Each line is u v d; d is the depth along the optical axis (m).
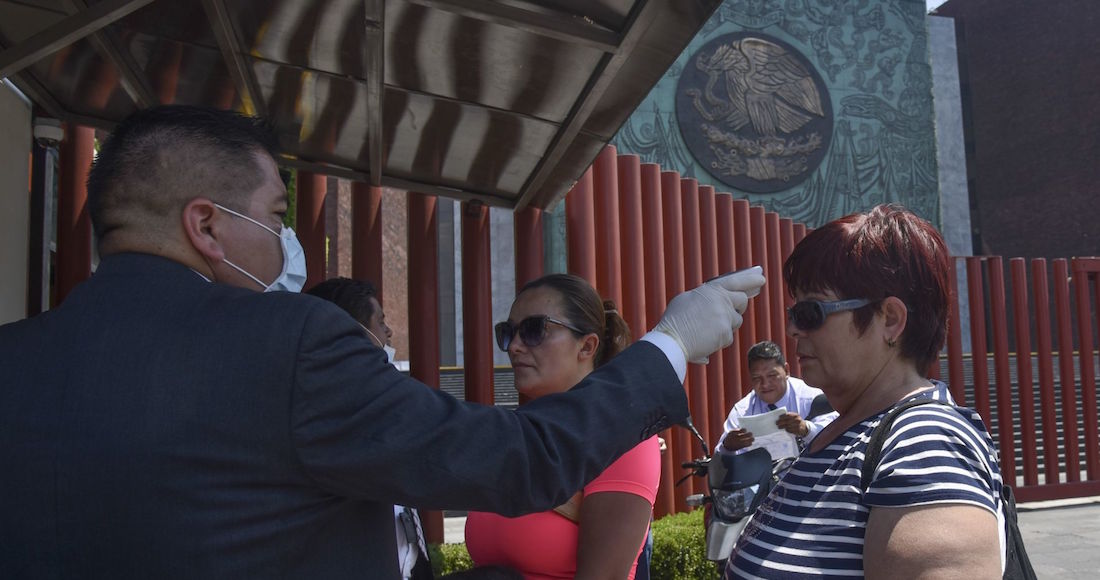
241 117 1.35
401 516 2.17
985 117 34.91
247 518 1.09
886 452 1.29
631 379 1.33
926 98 25.66
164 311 1.17
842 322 1.46
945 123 30.73
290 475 1.12
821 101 24.44
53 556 1.07
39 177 4.63
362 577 1.20
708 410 7.17
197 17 3.04
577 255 5.82
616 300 6.01
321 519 1.16
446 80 3.52
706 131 23.03
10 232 4.07
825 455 1.43
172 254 1.26
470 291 5.47
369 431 1.13
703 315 1.43
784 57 24.23
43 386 1.13
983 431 1.37
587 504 1.86
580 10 2.83
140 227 1.26
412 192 5.45
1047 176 31.89
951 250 29.70
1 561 1.09
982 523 1.16
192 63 3.50
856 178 24.48
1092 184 30.06
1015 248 33.22
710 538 1.92
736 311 1.50
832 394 1.52
